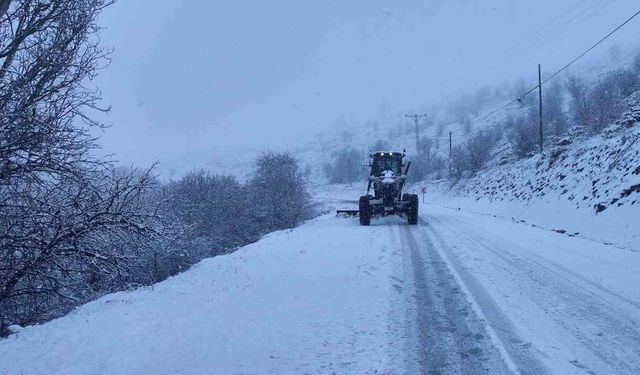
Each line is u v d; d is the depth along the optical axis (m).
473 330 5.88
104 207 9.52
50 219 8.75
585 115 37.38
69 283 10.34
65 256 9.21
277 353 5.12
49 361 5.15
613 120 32.91
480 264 9.99
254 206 34.50
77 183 8.89
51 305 10.97
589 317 6.34
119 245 10.21
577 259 10.46
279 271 9.27
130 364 4.93
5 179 8.20
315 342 5.44
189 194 30.83
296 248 12.42
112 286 11.53
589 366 4.80
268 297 7.34
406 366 4.83
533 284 8.18
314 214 37.59
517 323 6.13
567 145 31.50
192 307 7.04
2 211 8.28
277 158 36.44
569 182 21.98
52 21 8.75
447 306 6.91
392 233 15.46
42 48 8.56
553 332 5.79
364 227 17.88
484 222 19.17
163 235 10.27
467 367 4.81
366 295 7.47
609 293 7.52
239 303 7.04
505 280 8.50
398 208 18.58
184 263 20.98
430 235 14.84
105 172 9.57
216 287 8.36
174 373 4.67
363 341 5.50
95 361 5.05
